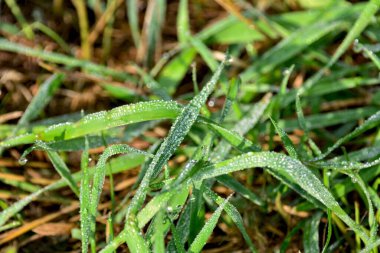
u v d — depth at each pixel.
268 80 0.35
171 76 0.36
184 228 0.27
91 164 0.32
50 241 0.30
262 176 0.31
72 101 0.36
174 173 0.31
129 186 0.32
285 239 0.28
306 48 0.36
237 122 0.31
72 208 0.31
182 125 0.25
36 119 0.35
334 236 0.29
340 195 0.29
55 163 0.28
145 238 0.25
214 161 0.28
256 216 0.30
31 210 0.31
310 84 0.33
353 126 0.33
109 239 0.26
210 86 0.26
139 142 0.33
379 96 0.33
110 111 0.26
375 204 0.28
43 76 0.36
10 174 0.32
